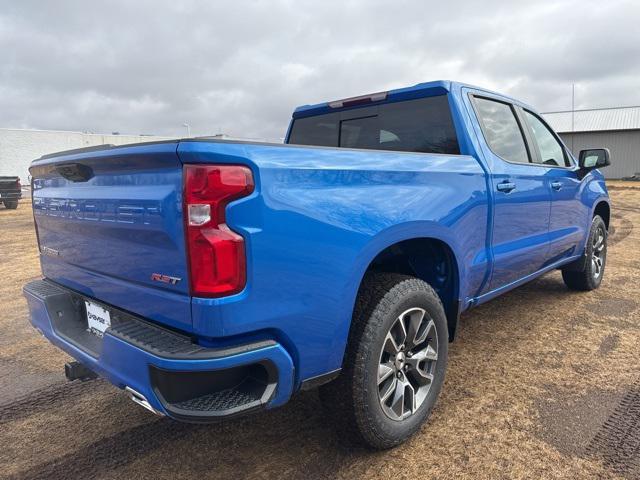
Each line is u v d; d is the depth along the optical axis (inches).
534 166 150.6
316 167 80.1
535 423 106.1
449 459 94.4
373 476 90.2
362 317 89.4
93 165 87.4
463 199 113.0
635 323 168.2
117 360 77.3
